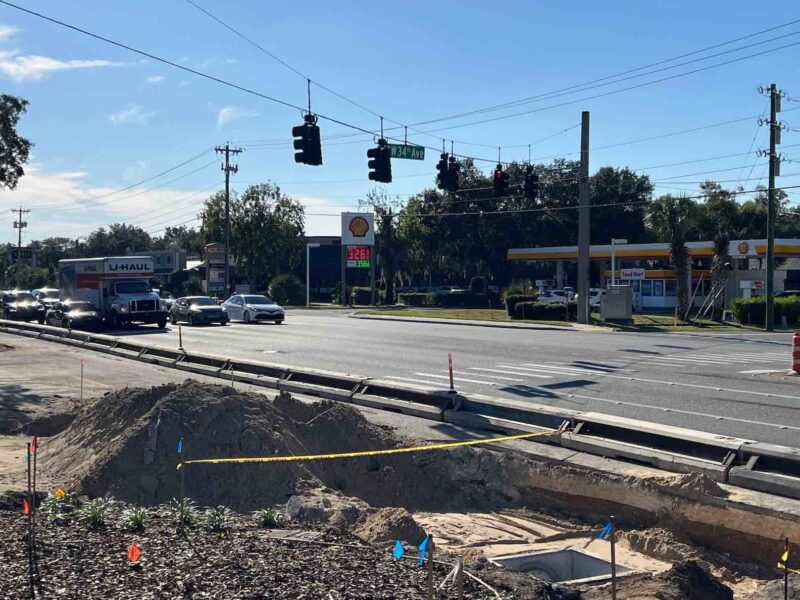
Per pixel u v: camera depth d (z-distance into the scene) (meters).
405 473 11.44
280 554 6.65
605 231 86.88
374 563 6.63
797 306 44.22
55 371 22.89
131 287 40.75
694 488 9.59
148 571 6.01
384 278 83.75
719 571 8.65
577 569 8.84
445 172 30.92
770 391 17.53
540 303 47.69
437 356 25.86
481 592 6.06
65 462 11.16
